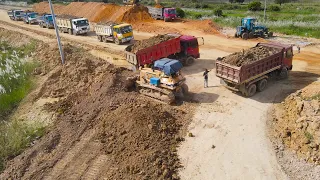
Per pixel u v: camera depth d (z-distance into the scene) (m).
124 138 16.80
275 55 22.11
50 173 15.05
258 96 21.62
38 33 46.69
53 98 22.97
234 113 19.53
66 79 24.59
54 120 19.56
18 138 17.50
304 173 13.71
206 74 23.30
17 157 16.34
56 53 28.86
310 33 37.22
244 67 20.06
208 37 38.97
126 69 26.28
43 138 17.73
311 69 25.89
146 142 16.34
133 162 14.96
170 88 20.61
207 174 14.39
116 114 18.62
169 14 49.50
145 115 17.86
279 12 56.22
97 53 34.66
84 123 18.81
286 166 14.35
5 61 32.94
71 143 17.14
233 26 44.25
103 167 15.14
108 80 22.58
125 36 37.62
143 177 14.05
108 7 56.75
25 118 20.31
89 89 22.73
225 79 21.45
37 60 29.72
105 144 16.80
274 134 16.84
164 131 17.31
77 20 43.66
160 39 27.55
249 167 14.59
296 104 18.61
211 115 19.44
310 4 68.62
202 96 22.17
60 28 46.62
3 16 70.25
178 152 16.06
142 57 24.75
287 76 24.17
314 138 14.70
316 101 17.03
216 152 15.87
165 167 14.65
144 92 21.91
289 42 34.47
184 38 28.30
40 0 92.25
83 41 40.53
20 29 51.44
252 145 16.16
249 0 81.94
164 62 20.89
